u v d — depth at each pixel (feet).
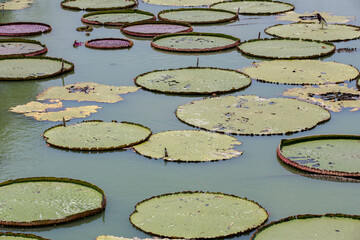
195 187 137.69
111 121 174.09
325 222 118.21
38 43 260.01
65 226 121.90
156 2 343.87
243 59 234.58
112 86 204.54
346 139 158.30
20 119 176.86
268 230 114.93
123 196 133.69
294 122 171.32
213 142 158.61
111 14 315.17
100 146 156.66
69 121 175.11
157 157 150.41
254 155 152.46
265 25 288.92
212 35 267.80
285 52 240.12
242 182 139.74
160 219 120.57
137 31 277.03
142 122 173.78
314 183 139.54
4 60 234.17
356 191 136.15
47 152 156.35
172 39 262.88
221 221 119.14
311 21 292.81
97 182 140.26
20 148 158.71
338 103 186.29
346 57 235.40
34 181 138.00
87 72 220.84
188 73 214.90
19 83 209.36
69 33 279.28
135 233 117.60
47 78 214.48
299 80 207.21
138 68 224.33
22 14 317.63
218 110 180.14
